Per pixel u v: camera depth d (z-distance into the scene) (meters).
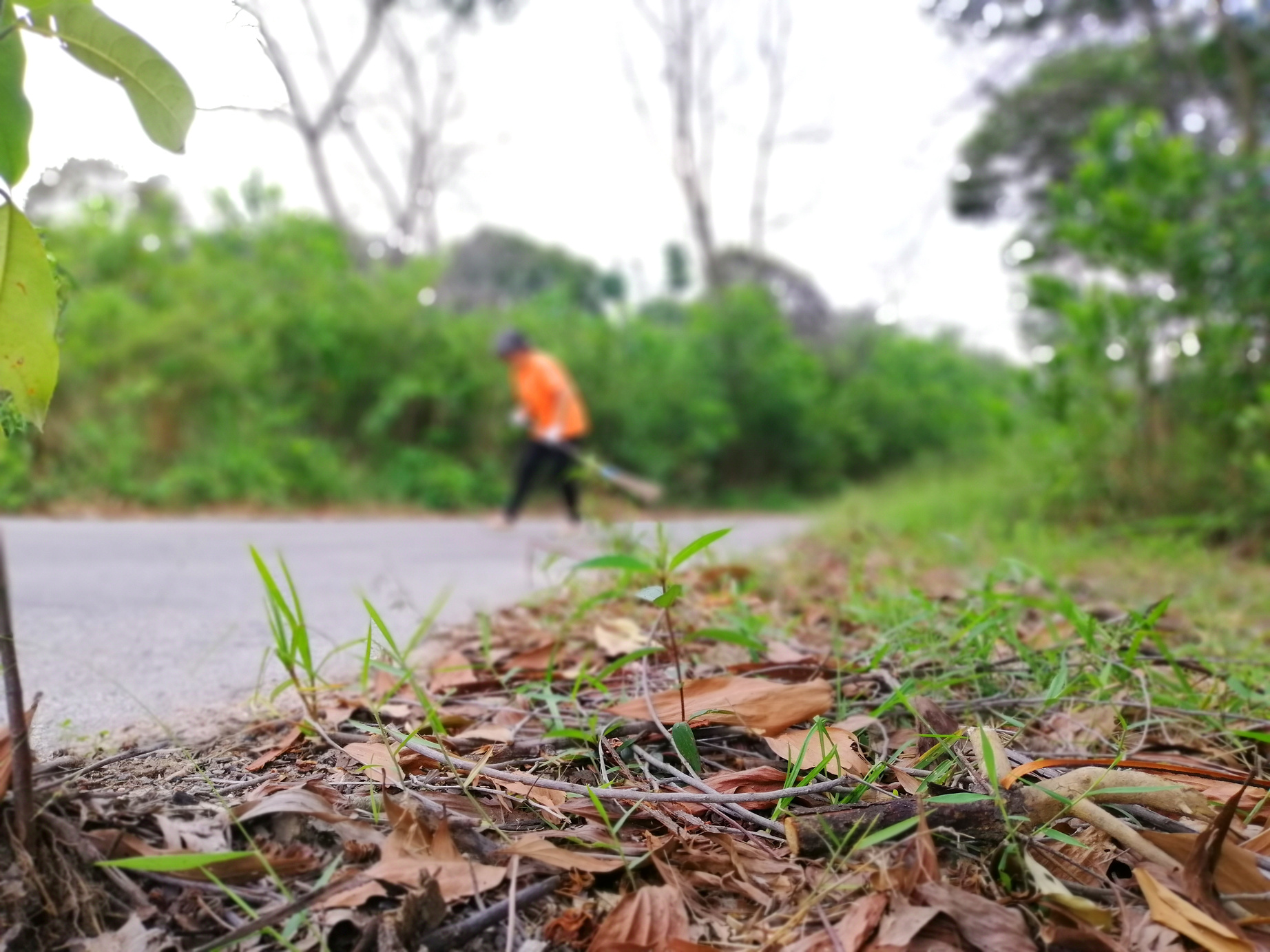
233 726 1.80
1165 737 1.83
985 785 1.36
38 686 2.14
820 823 1.27
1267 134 9.20
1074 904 1.11
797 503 17.73
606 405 15.05
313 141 19.81
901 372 22.80
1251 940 1.08
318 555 5.36
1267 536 6.33
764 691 1.67
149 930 1.07
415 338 12.53
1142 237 7.02
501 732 1.69
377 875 1.12
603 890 1.21
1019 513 7.57
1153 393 7.29
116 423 8.88
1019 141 15.85
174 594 3.59
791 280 30.56
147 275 10.66
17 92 0.98
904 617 2.62
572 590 3.32
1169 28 11.67
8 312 1.04
